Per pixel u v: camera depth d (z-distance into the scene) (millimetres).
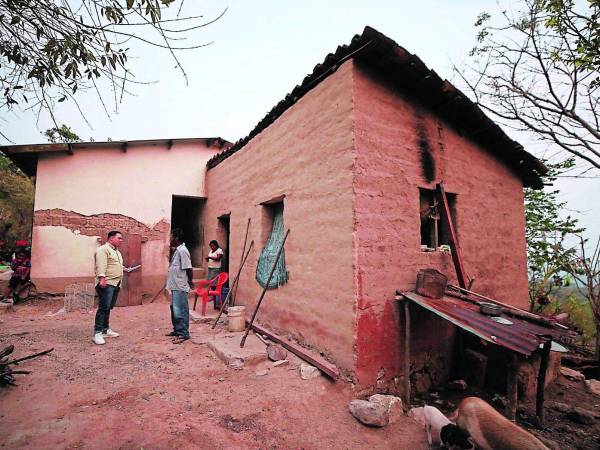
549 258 7691
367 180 3705
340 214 3758
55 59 2350
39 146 7574
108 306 4980
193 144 9523
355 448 2760
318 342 4043
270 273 5102
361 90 3770
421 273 3799
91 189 8219
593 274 5930
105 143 8258
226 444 2605
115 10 2092
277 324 5039
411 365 4008
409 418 3250
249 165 6504
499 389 4293
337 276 3756
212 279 7043
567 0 4246
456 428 2742
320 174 4168
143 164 8859
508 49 5363
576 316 7402
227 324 6062
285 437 2789
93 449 2406
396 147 4059
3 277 8805
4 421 2699
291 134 4934
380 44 3469
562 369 5449
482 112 4641
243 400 3266
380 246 3748
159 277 8844
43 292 7645
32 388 3312
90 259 8086
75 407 2969
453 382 4293
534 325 3332
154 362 4148
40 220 7676
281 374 3812
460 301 3822
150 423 2771
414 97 4371
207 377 3748
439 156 4590
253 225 6145
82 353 4402
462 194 4902
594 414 3939
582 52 4199
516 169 6094
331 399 3367
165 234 8992
